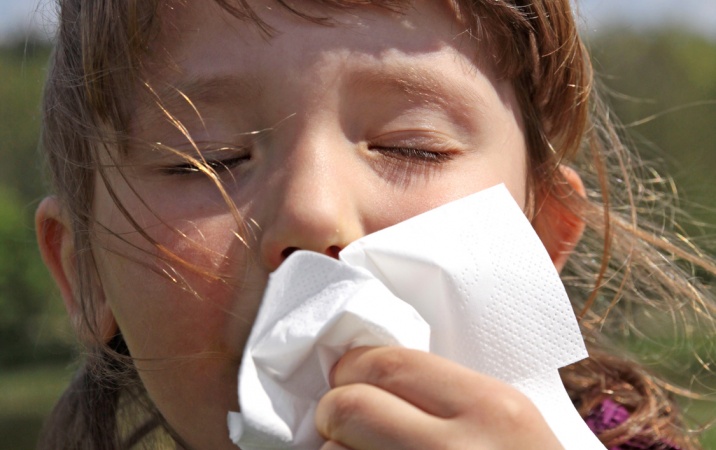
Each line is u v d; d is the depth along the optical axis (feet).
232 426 1.06
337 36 1.18
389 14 1.21
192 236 1.18
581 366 1.55
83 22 1.29
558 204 1.44
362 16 1.20
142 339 1.22
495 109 1.26
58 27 1.40
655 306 1.59
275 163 1.17
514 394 1.05
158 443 1.51
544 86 1.36
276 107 1.17
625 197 1.63
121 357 1.36
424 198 1.19
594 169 1.58
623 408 1.52
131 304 1.23
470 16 1.25
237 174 1.18
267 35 1.18
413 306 1.12
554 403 1.12
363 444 1.04
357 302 1.06
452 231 1.14
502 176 1.27
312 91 1.17
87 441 1.55
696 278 1.59
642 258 1.57
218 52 1.19
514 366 1.13
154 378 1.21
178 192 1.20
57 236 1.44
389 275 1.12
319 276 1.08
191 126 1.20
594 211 1.52
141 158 1.22
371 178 1.18
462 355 1.13
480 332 1.13
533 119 1.35
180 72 1.20
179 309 1.18
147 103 1.22
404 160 1.20
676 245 1.63
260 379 1.06
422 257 1.12
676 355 1.71
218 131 1.19
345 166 1.17
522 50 1.31
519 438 1.04
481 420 1.04
